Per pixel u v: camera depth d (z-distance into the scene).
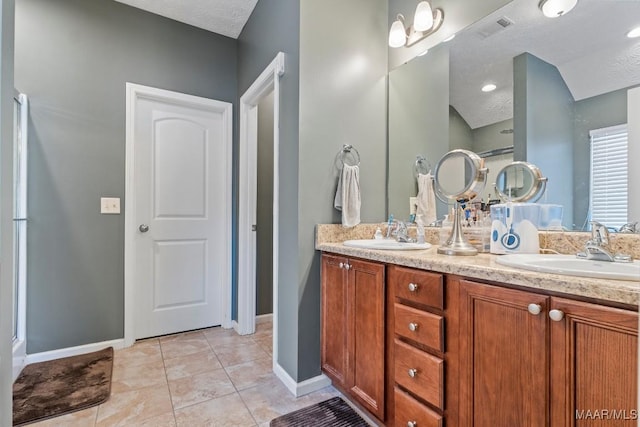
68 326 2.19
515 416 0.89
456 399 1.06
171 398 1.70
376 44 2.12
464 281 1.04
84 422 1.49
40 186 2.10
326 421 1.52
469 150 1.70
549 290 0.82
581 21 1.29
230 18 2.57
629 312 0.69
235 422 1.51
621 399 0.70
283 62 1.93
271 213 2.99
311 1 1.84
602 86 1.23
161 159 2.58
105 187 2.31
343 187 1.88
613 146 1.19
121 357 2.18
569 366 0.78
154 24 2.51
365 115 2.05
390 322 1.36
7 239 0.90
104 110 2.31
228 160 2.82
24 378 1.87
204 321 2.77
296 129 1.81
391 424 1.35
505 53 1.55
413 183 2.00
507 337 0.92
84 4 2.25
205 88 2.72
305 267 1.80
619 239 1.14
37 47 2.10
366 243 1.71
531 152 1.44
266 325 2.87
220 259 2.83
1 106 0.86
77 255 2.22
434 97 1.88
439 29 1.87
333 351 1.72
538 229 1.36
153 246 2.55
